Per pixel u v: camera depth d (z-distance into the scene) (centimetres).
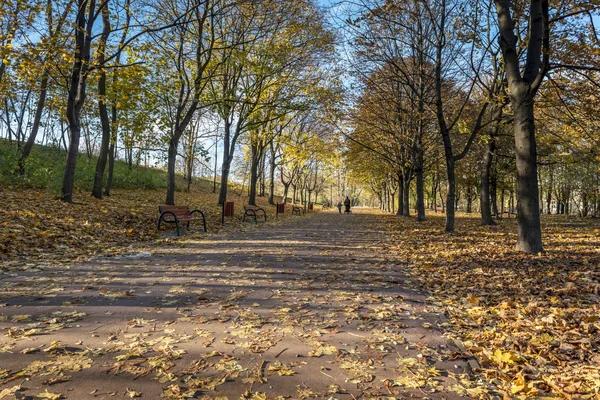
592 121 1217
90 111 2392
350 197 9025
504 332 381
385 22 1415
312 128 3347
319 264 736
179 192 3005
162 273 623
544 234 1318
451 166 1390
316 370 291
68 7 1114
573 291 516
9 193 1224
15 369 280
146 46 1271
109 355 308
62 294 485
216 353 316
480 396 256
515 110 834
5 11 993
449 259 786
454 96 1731
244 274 627
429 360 314
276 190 8488
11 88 1706
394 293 529
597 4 750
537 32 798
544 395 261
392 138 2230
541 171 3272
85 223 1002
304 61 2142
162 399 244
